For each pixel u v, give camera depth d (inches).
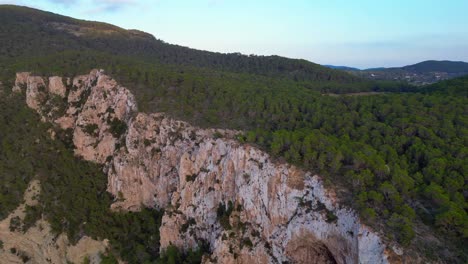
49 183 3516.2
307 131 2613.2
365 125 2716.5
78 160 3745.1
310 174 2085.4
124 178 3314.5
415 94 3666.3
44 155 3772.1
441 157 2121.1
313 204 1996.8
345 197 1891.0
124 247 2938.0
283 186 2134.6
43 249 3088.1
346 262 1825.8
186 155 2874.0
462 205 1756.9
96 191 3472.0
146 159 3250.5
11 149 3823.8
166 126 3186.5
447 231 1657.2
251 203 2300.7
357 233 1700.3
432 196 1852.9
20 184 3533.5
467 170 1952.5
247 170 2385.6
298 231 2007.9
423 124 2593.5
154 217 3149.6
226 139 2701.8
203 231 2645.2
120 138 3545.8
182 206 2778.1
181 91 3627.0
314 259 2089.1
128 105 3577.8
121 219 3174.2
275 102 3326.8
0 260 3024.1
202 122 3107.8
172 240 2746.1
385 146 2325.3
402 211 1739.7
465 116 2667.3
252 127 2977.4
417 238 1622.8
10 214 3339.1
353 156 2145.7
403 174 1974.7
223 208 2559.1
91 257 2938.0
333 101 3474.4
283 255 2098.9
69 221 3198.8
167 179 3100.4
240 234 2304.4
